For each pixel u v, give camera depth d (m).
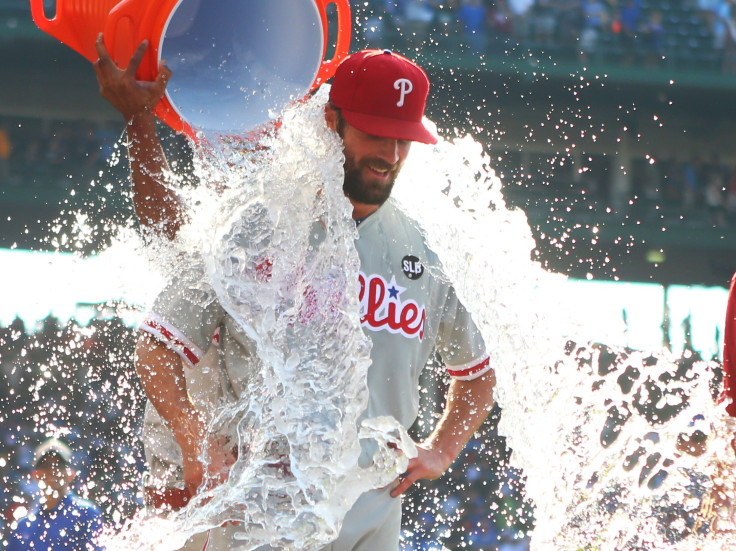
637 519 6.82
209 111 6.34
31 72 46.31
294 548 5.72
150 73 5.93
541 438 6.72
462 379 6.66
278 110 6.49
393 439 5.98
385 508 6.07
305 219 5.77
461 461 24.12
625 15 49.12
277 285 5.68
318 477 5.71
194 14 6.29
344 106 5.70
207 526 5.79
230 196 5.84
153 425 6.80
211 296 5.82
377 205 6.00
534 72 47.38
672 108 49.09
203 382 6.00
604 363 23.00
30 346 28.30
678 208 49.00
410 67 5.79
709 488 6.91
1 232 44.69
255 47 6.48
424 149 6.62
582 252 48.81
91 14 5.92
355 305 5.73
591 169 49.22
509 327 6.62
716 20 49.56
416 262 6.18
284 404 5.68
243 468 5.77
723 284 49.69
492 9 47.78
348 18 6.85
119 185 35.16
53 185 45.09
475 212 6.65
